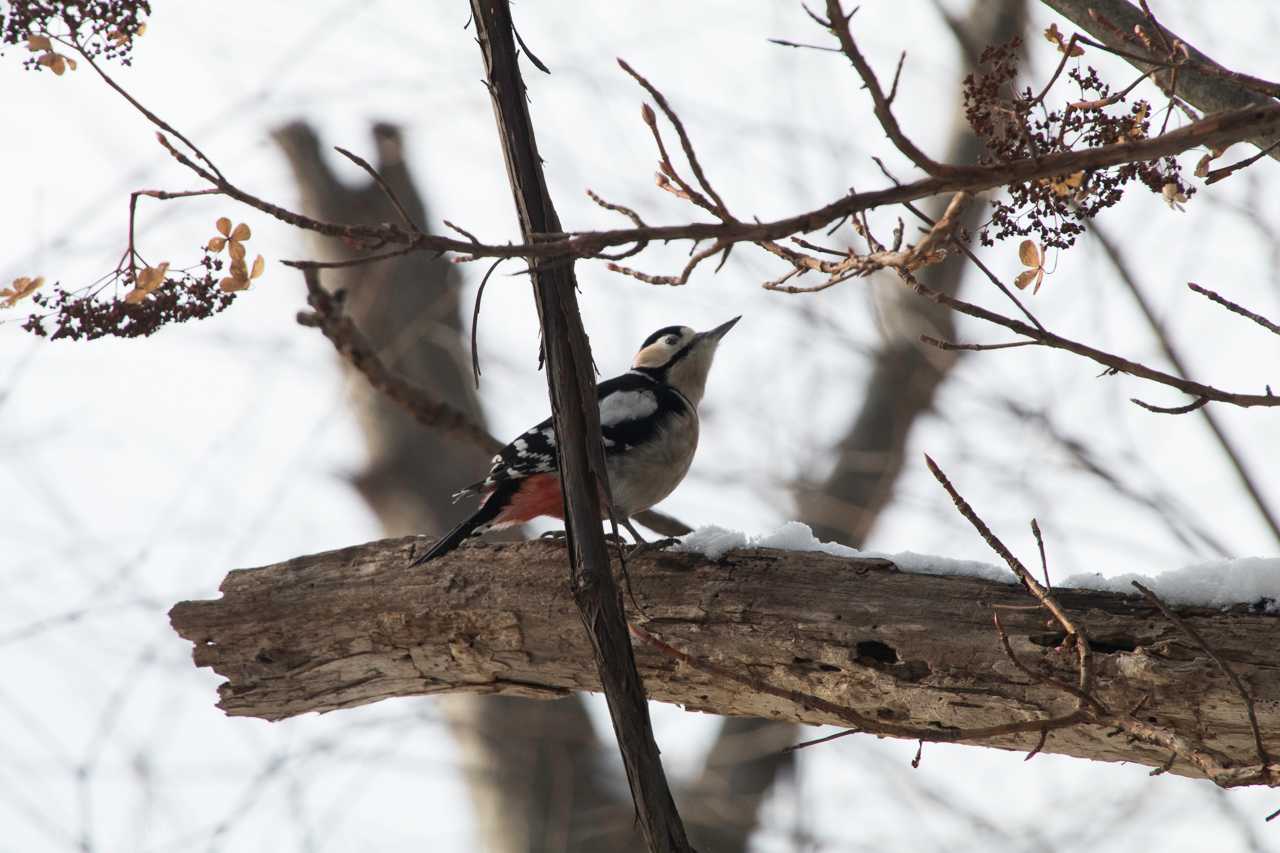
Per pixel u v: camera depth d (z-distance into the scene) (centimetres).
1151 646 833
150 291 709
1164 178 755
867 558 936
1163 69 780
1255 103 866
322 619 1051
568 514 758
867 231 766
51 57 692
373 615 1038
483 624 1012
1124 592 859
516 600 1000
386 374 1519
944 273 2072
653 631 960
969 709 887
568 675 1030
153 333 742
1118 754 882
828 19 590
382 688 1096
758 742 2047
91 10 698
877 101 610
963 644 878
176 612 1078
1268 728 808
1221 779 699
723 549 973
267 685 1084
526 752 2114
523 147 770
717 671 785
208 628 1074
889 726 761
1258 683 802
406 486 2253
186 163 634
